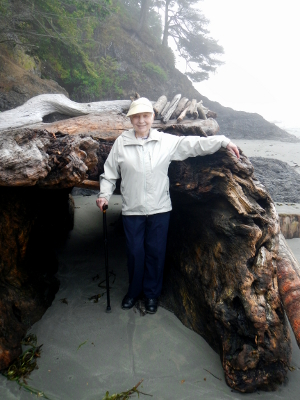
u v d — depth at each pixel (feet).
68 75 53.21
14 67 36.24
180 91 85.87
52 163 8.14
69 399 7.77
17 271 10.07
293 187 24.72
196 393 7.95
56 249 14.74
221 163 9.89
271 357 8.11
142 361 8.92
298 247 16.33
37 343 9.48
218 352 9.05
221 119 77.61
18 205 9.56
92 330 10.05
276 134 70.54
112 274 13.20
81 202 21.56
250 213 9.32
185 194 10.50
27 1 39.93
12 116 19.04
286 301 8.76
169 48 88.38
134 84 75.61
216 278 9.36
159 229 10.14
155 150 9.62
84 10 43.78
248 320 8.34
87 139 9.34
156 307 10.88
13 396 7.79
